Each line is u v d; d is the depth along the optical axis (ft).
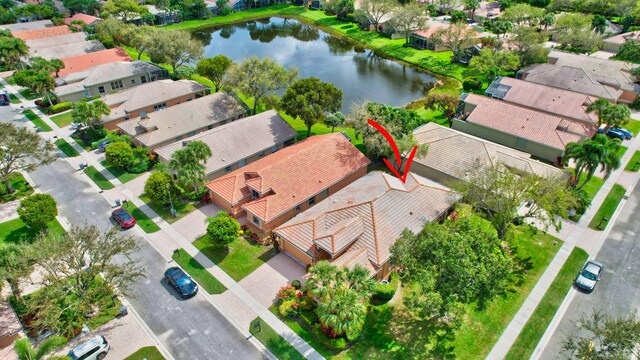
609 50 304.09
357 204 123.54
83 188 160.66
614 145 140.15
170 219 142.31
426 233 102.22
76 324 98.07
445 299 88.17
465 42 295.28
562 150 166.09
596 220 138.92
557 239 131.13
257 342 99.25
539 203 116.78
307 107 175.11
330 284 93.35
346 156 159.12
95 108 189.47
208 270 120.67
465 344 98.84
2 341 95.86
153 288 114.83
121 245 111.24
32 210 128.88
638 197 150.20
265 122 183.62
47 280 100.37
